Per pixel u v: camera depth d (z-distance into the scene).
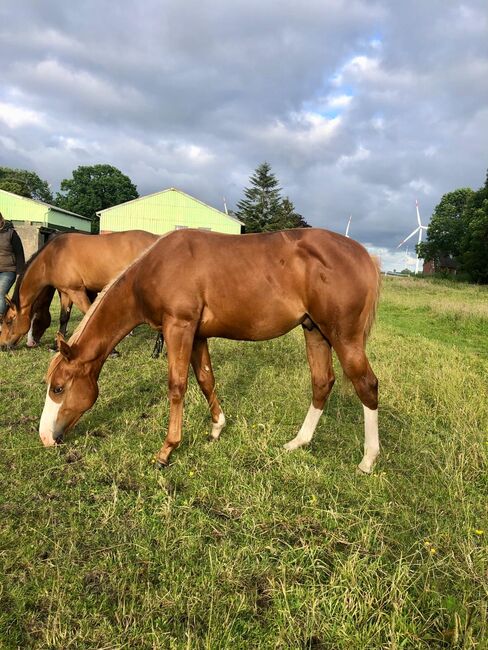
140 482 2.96
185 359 3.19
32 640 1.79
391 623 1.83
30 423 3.83
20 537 2.36
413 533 2.47
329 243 3.06
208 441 3.60
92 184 60.47
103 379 5.04
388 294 17.50
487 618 1.86
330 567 2.23
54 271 6.30
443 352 7.16
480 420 4.04
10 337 6.32
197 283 3.13
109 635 1.81
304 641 1.79
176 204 33.06
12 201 33.88
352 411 4.37
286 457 3.28
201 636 1.83
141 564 2.22
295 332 8.31
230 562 2.20
